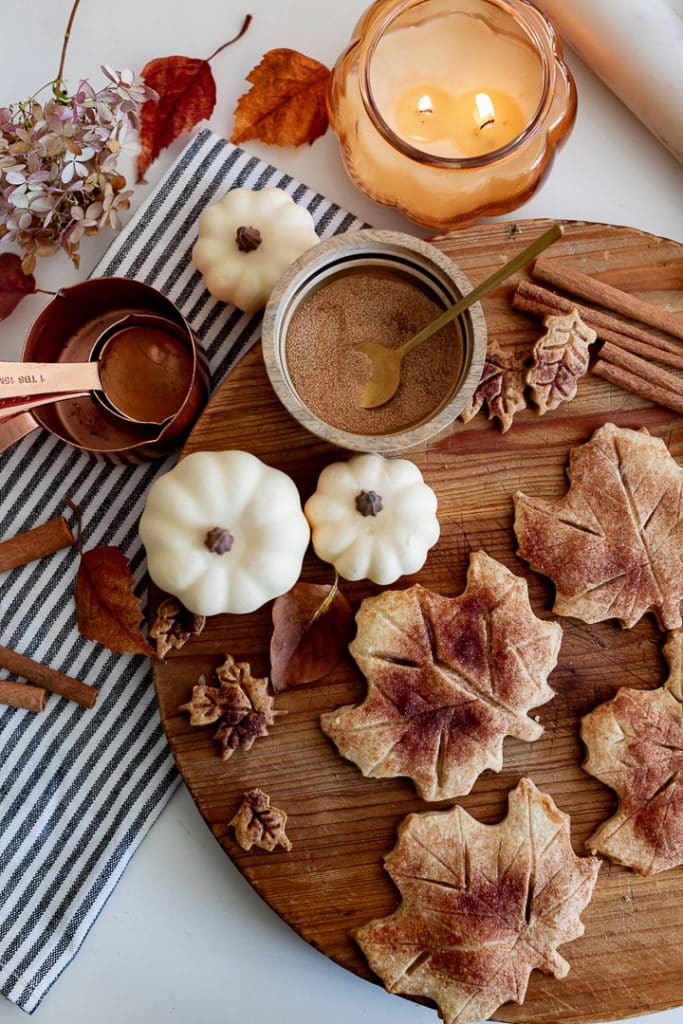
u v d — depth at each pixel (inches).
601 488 25.0
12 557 25.4
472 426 25.3
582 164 27.5
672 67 25.5
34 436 26.0
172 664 24.6
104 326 26.5
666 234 27.5
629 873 24.5
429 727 24.2
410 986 23.9
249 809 24.1
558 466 25.3
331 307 24.4
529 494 25.2
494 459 25.3
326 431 23.0
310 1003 25.8
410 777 24.3
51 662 25.7
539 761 24.7
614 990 24.3
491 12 24.8
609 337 25.4
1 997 25.7
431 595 24.6
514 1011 24.2
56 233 25.8
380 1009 25.8
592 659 25.0
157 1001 25.7
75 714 25.6
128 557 25.8
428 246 23.5
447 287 23.7
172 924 25.7
